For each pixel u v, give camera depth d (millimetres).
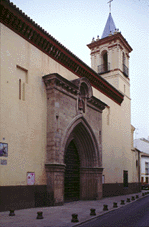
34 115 16344
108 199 22891
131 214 13352
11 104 14602
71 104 19484
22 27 15781
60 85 18016
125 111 33656
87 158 22625
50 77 17328
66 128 18438
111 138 28359
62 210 14391
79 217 12141
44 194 16219
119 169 29719
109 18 38969
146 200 22781
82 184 22062
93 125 22828
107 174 26422
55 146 16891
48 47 18141
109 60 33625
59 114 17688
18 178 14469
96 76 25266
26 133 15484
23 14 15414
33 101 16422
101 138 24219
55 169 16531
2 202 13211
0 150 13477
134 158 35719
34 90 16656
